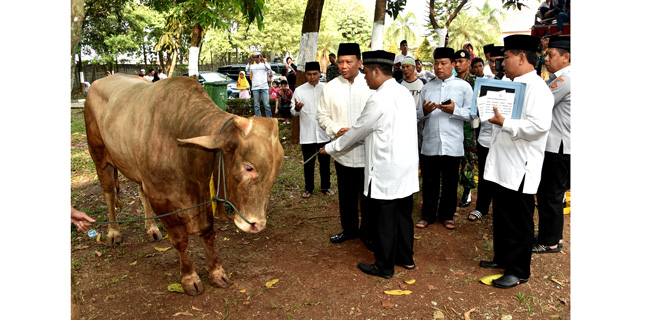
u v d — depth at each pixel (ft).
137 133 11.03
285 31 126.62
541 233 13.98
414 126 12.18
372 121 11.59
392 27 138.10
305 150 19.49
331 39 129.70
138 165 11.10
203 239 11.72
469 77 17.13
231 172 9.11
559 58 13.21
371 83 12.17
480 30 123.13
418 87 17.71
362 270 12.92
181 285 12.05
